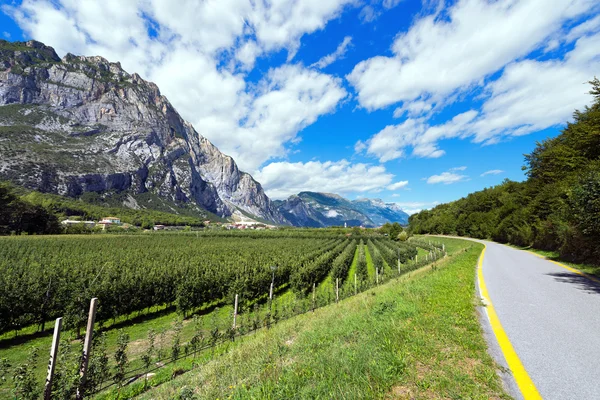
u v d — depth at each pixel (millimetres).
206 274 24766
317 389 3512
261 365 4844
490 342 4746
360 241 88750
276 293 28891
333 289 23547
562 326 5512
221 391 4250
